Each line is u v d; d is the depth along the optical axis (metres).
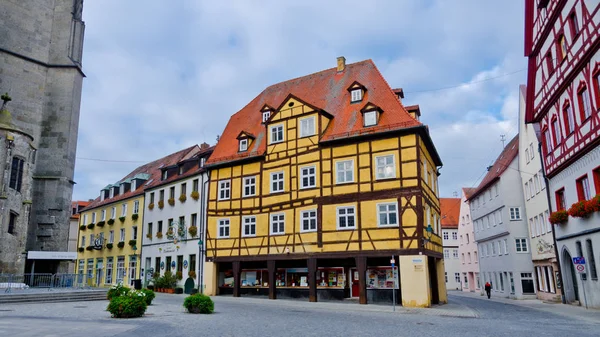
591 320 17.33
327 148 27.25
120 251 44.28
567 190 24.09
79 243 52.50
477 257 53.88
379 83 28.92
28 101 38.03
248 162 30.91
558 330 13.74
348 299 26.67
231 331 12.27
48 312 16.97
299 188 27.86
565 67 22.70
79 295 23.69
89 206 52.84
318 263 27.84
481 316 19.45
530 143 36.94
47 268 36.03
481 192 48.09
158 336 11.07
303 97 32.53
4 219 29.61
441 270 29.38
